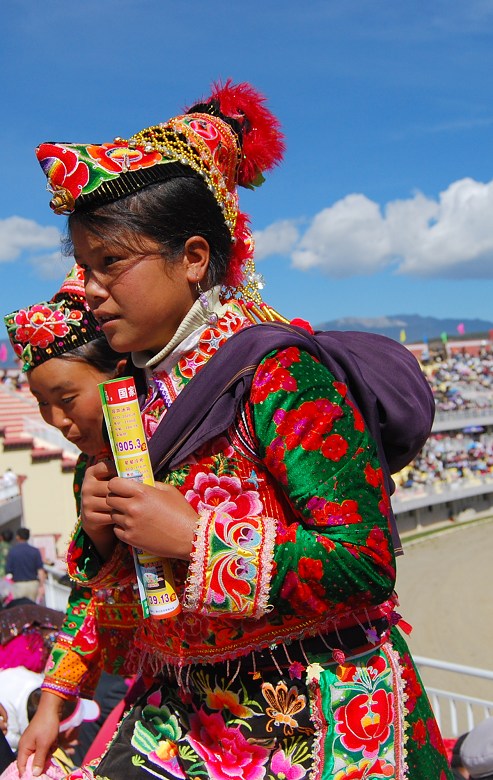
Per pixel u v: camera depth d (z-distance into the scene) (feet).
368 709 5.51
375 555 5.02
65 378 7.32
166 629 5.83
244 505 5.36
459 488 143.33
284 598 4.99
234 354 5.32
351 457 5.11
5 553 57.67
